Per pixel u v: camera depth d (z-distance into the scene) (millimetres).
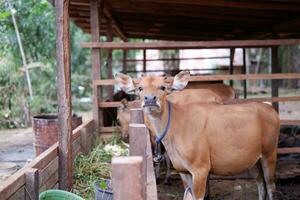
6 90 11031
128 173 1843
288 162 7043
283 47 19156
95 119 6566
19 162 6402
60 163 4242
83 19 10812
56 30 4238
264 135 4449
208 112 4121
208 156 4074
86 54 17906
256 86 19953
